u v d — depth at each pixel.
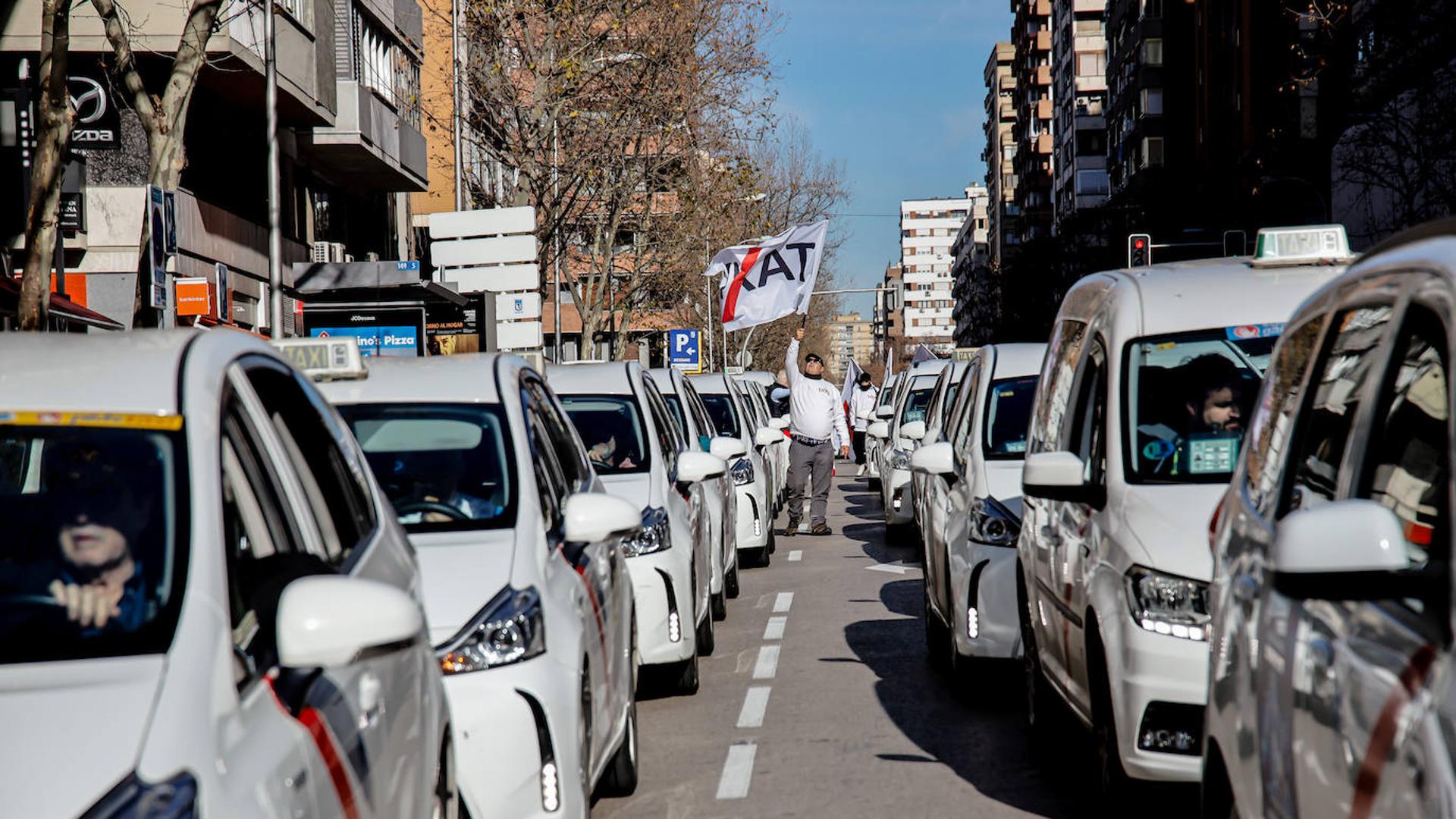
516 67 35.84
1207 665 6.23
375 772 3.71
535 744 5.85
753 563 19.48
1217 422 7.23
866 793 7.95
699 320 74.38
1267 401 4.98
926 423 18.91
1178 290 7.98
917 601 15.34
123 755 2.77
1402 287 3.85
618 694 7.44
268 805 2.95
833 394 23.12
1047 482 7.21
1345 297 4.38
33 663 3.02
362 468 4.96
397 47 46.06
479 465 6.95
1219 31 81.00
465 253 30.64
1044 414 9.08
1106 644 6.59
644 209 47.09
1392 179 43.41
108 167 29.55
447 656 5.81
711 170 43.88
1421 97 39.19
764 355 98.38
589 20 35.50
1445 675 2.84
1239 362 7.47
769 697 10.66
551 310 83.06
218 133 33.44
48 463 3.47
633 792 8.06
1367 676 3.21
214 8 17.64
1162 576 6.41
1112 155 110.75
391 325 27.80
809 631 13.66
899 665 11.75
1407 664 3.01
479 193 41.31
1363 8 45.03
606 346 66.12
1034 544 8.42
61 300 24.08
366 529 4.63
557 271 44.00
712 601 14.16
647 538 10.30
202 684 3.01
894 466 21.62
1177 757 6.30
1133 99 100.31
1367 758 3.12
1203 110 85.56
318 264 27.48
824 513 23.25
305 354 6.77
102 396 3.62
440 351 30.11
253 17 30.09
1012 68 178.88
